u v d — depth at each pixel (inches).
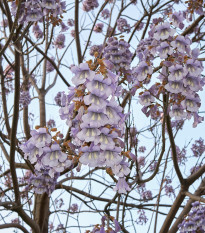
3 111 221.3
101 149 90.2
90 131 87.5
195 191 236.2
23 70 278.2
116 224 118.2
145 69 135.1
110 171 98.0
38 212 257.1
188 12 187.6
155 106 137.1
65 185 263.9
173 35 132.2
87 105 89.6
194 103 127.5
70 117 95.1
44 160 101.1
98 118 86.6
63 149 104.8
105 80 87.7
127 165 97.7
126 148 150.9
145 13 236.7
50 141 103.7
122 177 102.0
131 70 178.1
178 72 124.5
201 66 127.7
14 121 177.6
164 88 130.0
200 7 184.2
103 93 86.4
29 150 104.1
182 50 129.0
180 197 204.1
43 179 179.3
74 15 233.3
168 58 130.6
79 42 239.6
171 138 167.8
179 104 130.6
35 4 153.7
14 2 159.2
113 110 88.4
